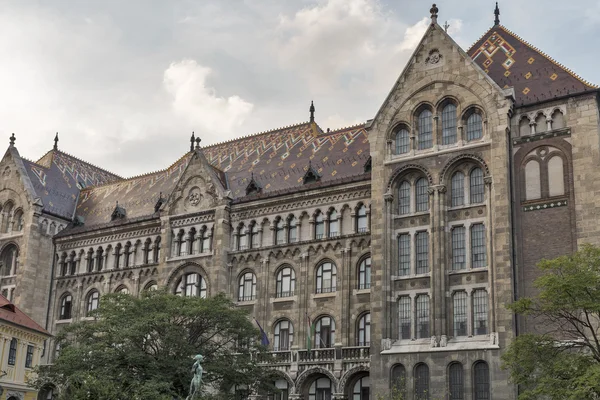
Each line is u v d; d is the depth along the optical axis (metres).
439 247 55.75
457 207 56.47
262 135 79.94
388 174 59.50
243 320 55.44
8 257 82.44
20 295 78.62
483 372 51.84
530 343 41.56
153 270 74.69
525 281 53.00
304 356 61.59
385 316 56.34
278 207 68.00
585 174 52.78
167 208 73.69
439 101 58.91
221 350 56.09
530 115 56.00
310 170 67.75
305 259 64.88
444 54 59.72
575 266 41.25
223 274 68.31
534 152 55.22
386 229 58.41
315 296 63.50
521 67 60.19
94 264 79.38
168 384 48.72
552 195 53.78
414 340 55.31
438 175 57.31
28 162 86.56
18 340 69.94
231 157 78.94
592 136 53.22
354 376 59.50
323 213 65.31
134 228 77.12
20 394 69.31
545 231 53.28
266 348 57.47
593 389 37.25
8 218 83.62
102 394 45.72
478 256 54.88
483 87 57.12
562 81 56.94
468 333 53.38
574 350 47.66
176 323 54.28
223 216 69.69
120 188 86.38
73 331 56.09
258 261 67.62
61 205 85.69
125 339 52.47
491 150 55.53
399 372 54.78
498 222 53.72
